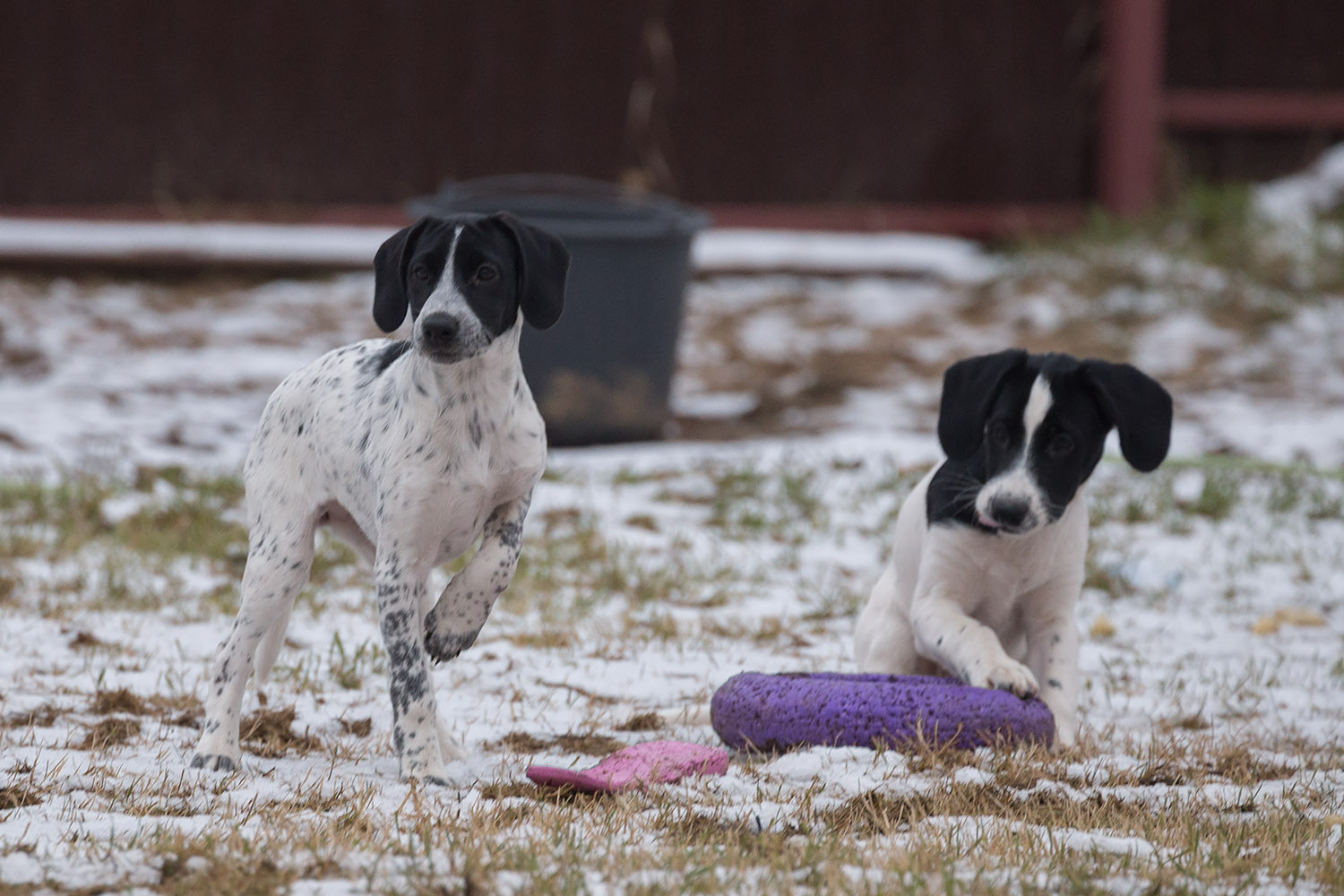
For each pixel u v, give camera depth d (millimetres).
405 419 6309
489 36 23219
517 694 7969
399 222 23250
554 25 23281
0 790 5969
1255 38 24578
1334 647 9531
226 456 14602
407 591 6367
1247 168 24688
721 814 5812
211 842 5168
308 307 21234
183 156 23031
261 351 19047
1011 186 24359
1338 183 24109
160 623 9258
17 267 21984
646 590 10391
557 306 6395
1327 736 7621
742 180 23938
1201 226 23156
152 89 22875
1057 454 7125
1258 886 5113
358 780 6289
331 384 6727
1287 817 5883
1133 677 8836
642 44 23438
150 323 20172
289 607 6789
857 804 6039
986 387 7223
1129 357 19453
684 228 15320
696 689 8289
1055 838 5590
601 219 15797
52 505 12055
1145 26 23484
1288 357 19375
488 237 6203
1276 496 13281
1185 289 21438
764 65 23734
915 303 22328
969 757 6648
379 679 8266
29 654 8406
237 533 11547
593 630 9477
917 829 5633
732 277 23391
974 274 23344
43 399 16453
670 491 13555
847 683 7051
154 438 15086
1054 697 7441
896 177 24203
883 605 8227
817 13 23734
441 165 23375
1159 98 24188
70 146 22812
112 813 5746
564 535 11930
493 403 6309
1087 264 22344
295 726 7324
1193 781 6680
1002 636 7824
